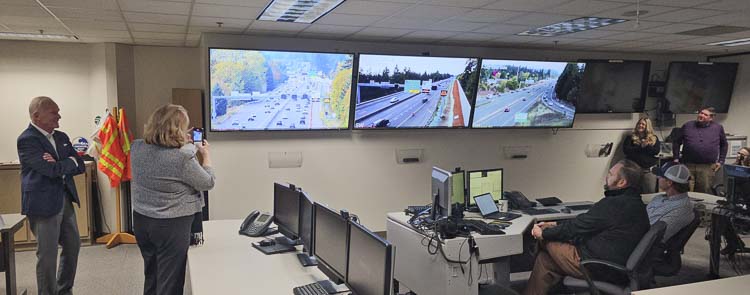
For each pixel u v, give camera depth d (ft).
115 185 17.65
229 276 8.28
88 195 18.29
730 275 15.30
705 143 20.70
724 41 19.66
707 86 23.09
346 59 17.63
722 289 7.47
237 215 18.04
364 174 19.54
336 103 17.98
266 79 16.92
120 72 19.26
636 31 17.24
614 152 23.34
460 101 19.25
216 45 17.22
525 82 19.86
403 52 19.58
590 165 23.00
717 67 22.91
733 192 13.71
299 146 18.60
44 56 18.89
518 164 21.75
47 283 11.24
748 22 15.38
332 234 7.83
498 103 19.79
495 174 14.69
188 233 9.04
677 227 11.73
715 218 14.46
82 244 18.35
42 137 10.97
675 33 17.65
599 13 14.05
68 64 19.15
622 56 22.95
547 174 22.26
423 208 13.78
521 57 21.39
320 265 8.30
